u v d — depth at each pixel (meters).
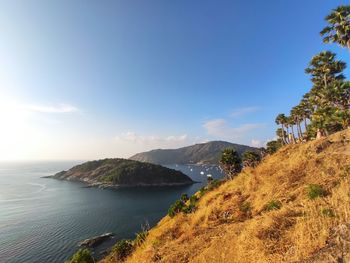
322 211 8.15
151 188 193.12
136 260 14.30
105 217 101.81
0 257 64.06
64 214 108.25
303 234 7.57
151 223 91.50
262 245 8.20
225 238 10.64
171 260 10.97
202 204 24.52
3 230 86.00
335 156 17.58
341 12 34.31
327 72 50.62
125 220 96.50
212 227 14.07
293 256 7.02
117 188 193.88
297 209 9.74
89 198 150.00
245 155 55.12
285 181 16.64
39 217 103.38
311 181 14.50
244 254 8.52
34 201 141.75
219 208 17.86
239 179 24.25
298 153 21.42
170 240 15.46
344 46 35.78
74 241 73.94
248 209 15.62
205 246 11.06
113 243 71.00
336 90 46.22
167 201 138.00
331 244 6.55
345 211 7.48
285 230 8.59
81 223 92.94
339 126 43.03
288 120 72.62
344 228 6.80
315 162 17.77
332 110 43.97
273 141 82.12
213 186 35.41
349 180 10.53
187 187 198.88
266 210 12.95
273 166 21.84
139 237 21.58
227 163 49.81
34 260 61.97
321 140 22.59
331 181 12.34
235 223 13.03
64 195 163.12
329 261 5.98
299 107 64.75
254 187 19.52
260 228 9.18
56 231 83.94
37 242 73.88
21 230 85.75
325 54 49.91
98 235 78.56
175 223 19.05
